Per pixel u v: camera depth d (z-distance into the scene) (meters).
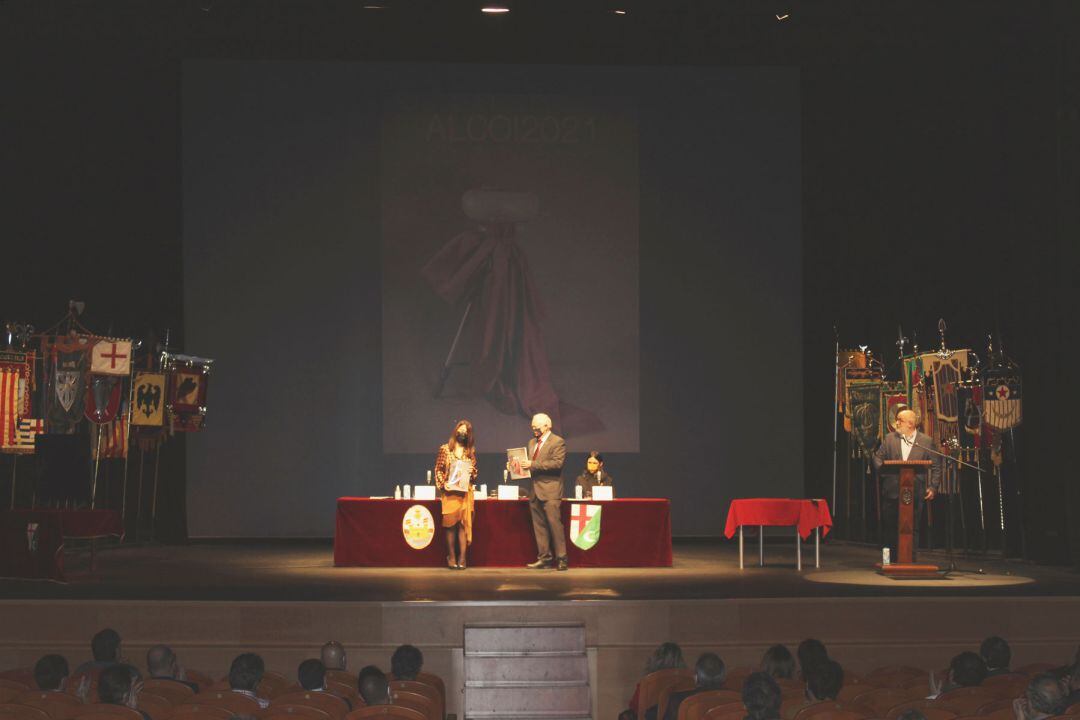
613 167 14.08
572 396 13.94
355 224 13.95
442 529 10.86
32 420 11.73
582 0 12.64
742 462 13.98
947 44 12.90
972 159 12.65
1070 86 11.07
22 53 13.29
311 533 13.72
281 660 8.43
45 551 9.60
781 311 14.08
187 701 5.38
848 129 14.03
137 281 13.83
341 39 13.95
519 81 14.07
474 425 13.85
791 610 8.54
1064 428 10.92
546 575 10.16
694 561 11.55
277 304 13.85
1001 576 10.01
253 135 13.91
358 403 13.84
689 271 14.06
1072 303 10.95
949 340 12.98
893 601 8.56
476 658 8.41
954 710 5.00
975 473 12.55
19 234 13.25
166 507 13.66
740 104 14.15
